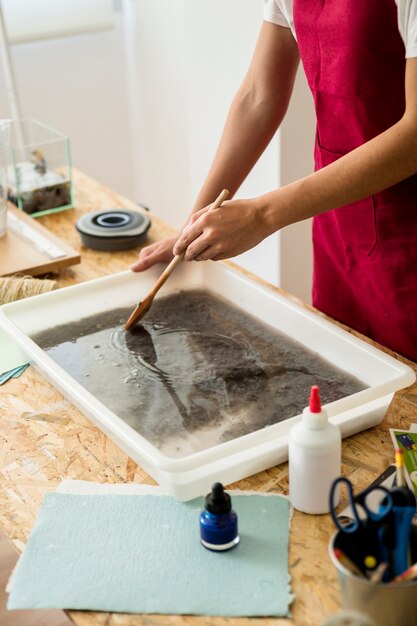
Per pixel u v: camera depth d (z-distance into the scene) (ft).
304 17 4.83
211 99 8.52
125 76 11.16
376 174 4.21
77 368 4.68
